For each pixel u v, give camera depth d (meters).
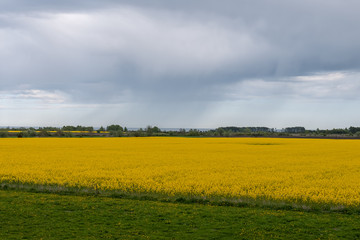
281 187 19.22
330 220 12.67
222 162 31.91
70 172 24.78
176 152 43.34
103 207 14.57
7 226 11.83
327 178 23.20
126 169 26.48
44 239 10.56
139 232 11.31
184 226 11.98
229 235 11.09
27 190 18.34
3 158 34.53
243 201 15.48
